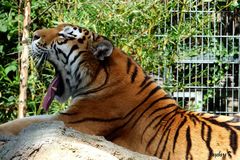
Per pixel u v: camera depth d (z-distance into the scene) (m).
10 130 6.53
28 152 4.36
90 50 6.99
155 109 6.66
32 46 7.30
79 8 10.59
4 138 5.01
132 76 6.86
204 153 6.20
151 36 10.77
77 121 6.74
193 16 12.50
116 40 10.55
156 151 6.44
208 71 12.91
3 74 11.25
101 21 10.51
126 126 6.66
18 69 11.25
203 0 11.67
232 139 6.21
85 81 6.94
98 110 6.75
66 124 6.73
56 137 4.43
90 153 4.15
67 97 7.26
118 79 6.84
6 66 11.70
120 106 6.72
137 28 10.68
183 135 6.36
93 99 6.84
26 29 9.69
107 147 4.65
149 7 10.66
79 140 4.56
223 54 12.97
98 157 4.12
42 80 10.50
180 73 12.73
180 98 12.81
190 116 6.57
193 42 12.59
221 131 6.30
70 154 4.15
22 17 11.61
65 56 7.11
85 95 6.91
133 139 6.62
